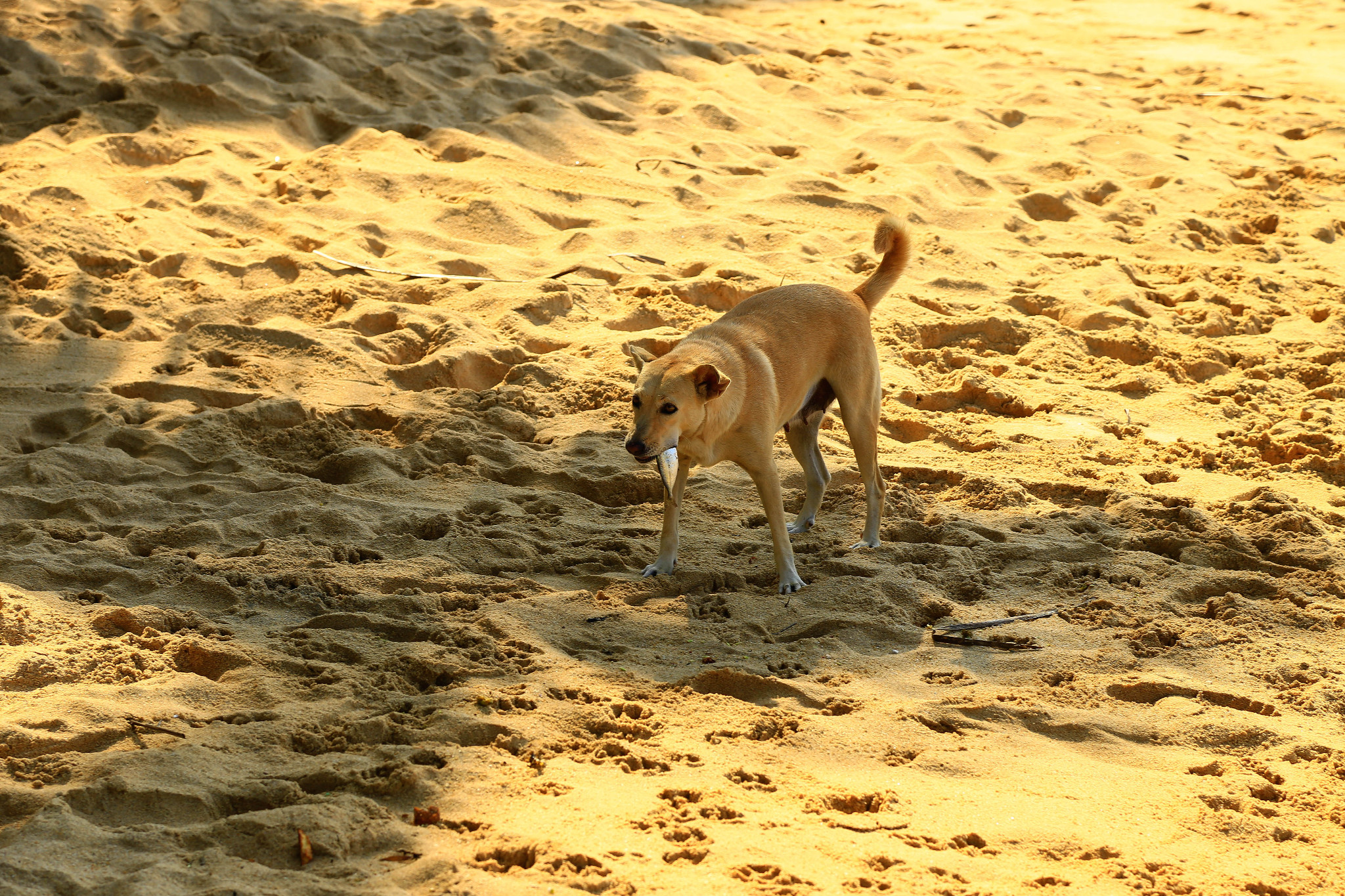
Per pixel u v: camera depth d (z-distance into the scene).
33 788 4.34
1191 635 6.01
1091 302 11.15
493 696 5.11
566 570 6.66
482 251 11.45
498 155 13.50
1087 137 15.99
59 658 5.28
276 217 11.86
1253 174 15.24
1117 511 7.53
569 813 4.24
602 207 12.61
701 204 12.98
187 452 7.92
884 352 10.00
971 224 13.13
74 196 11.57
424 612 6.02
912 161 14.73
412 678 5.40
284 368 9.17
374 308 10.08
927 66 18.75
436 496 7.58
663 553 6.60
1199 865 4.12
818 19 22.61
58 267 10.36
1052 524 7.38
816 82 17.34
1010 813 4.39
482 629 5.85
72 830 4.00
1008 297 11.25
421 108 14.72
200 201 12.02
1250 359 10.34
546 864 3.92
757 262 11.54
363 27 17.38
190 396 8.73
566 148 14.05
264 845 4.02
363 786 4.43
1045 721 5.17
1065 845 4.20
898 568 6.68
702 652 5.77
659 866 3.95
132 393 8.73
